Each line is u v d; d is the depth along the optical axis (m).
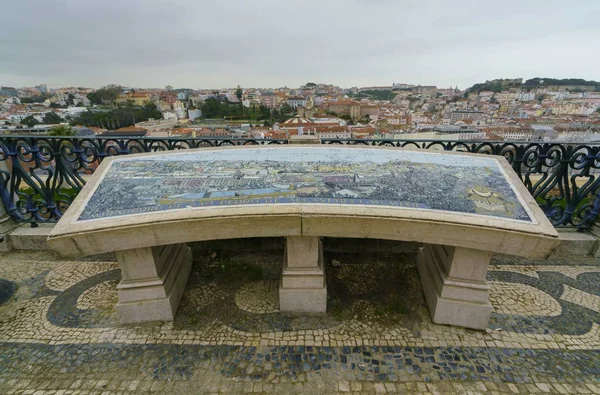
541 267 3.75
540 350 2.63
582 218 4.16
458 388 2.31
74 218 2.44
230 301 3.21
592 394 2.27
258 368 2.46
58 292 3.36
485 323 2.79
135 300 2.84
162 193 2.71
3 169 4.13
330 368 2.46
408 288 3.39
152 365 2.49
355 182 2.86
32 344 2.70
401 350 2.63
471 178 2.96
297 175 3.00
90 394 2.27
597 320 2.96
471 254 2.63
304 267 2.89
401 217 2.38
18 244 4.13
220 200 2.57
